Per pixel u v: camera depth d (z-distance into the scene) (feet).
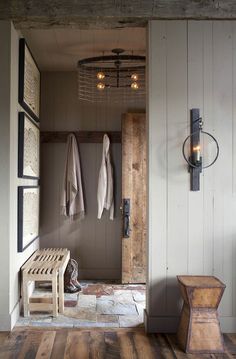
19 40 11.00
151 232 9.90
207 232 9.98
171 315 9.84
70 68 15.21
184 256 9.93
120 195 15.39
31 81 12.62
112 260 15.37
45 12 9.93
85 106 15.44
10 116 9.98
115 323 10.35
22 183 11.60
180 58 10.02
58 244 15.30
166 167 9.95
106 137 14.97
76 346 8.84
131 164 14.66
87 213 15.39
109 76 13.57
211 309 8.82
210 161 10.06
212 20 10.10
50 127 15.35
